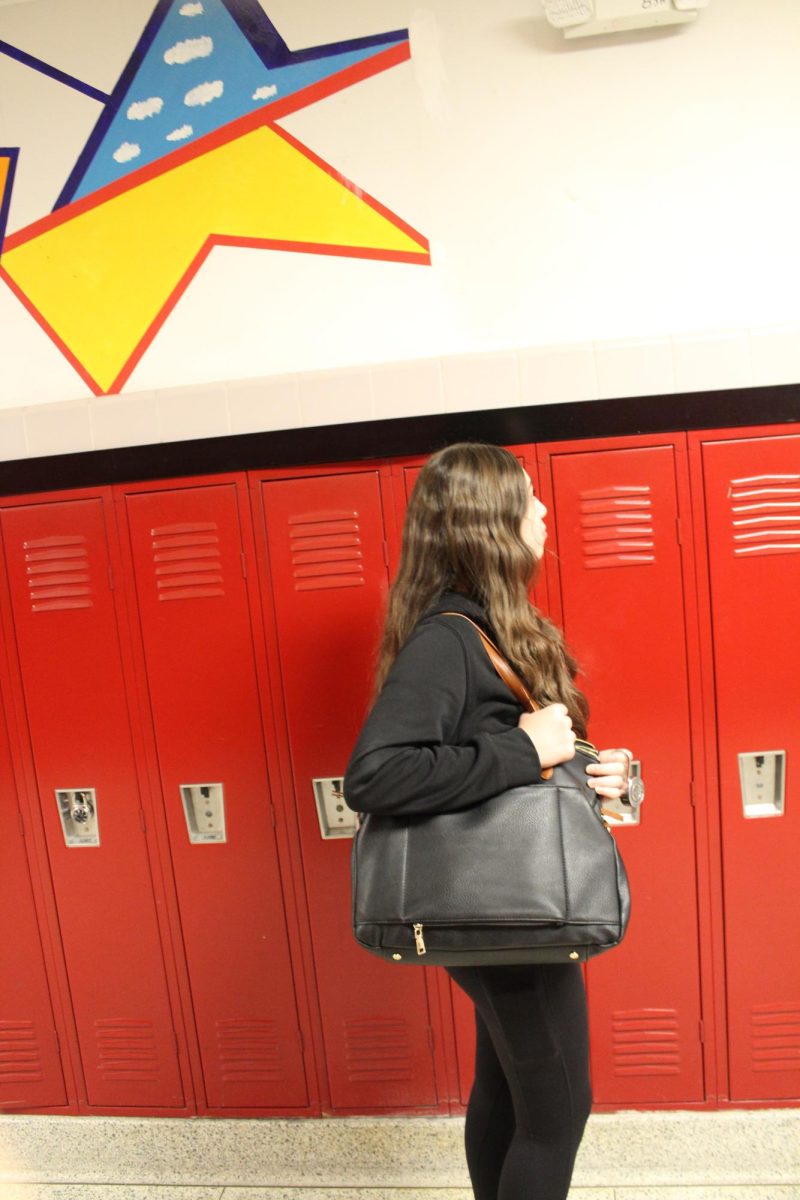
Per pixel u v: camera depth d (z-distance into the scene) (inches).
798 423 71.2
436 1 74.7
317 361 79.9
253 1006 83.1
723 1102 79.7
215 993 83.4
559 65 74.4
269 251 79.1
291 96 77.1
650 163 74.8
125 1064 85.4
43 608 79.9
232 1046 83.8
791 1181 75.6
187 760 80.3
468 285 77.6
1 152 80.3
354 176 77.4
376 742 46.2
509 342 77.9
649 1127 78.6
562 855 48.4
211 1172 83.3
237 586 77.5
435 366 72.1
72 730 81.2
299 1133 82.5
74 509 78.3
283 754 79.1
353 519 75.4
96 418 76.4
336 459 74.7
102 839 82.4
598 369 70.8
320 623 77.1
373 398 73.0
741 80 73.1
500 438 72.7
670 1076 79.7
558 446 72.6
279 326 79.9
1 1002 85.7
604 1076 80.3
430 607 52.6
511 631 52.4
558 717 50.2
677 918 77.9
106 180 79.9
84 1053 85.7
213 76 77.7
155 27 77.7
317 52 76.4
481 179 76.3
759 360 69.7
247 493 76.2
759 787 76.4
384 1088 82.7
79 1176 84.3
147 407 75.6
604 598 74.3
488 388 71.9
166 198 79.5
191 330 80.8
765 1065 78.9
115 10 77.7
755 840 76.4
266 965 82.4
